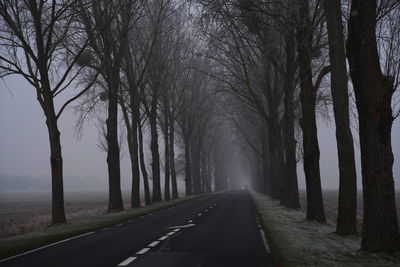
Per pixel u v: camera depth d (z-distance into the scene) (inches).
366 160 411.2
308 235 571.2
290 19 754.2
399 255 392.2
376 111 404.5
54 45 911.7
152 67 1653.5
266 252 422.3
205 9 679.1
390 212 405.1
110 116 1257.4
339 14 565.6
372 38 407.5
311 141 788.6
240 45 1232.2
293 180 1170.0
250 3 703.1
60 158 918.4
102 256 402.0
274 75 1334.9
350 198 569.0
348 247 465.7
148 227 695.1
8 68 897.5
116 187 1256.2
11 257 413.4
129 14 1203.2
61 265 358.6
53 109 916.6
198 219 852.0
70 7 922.1
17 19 894.4
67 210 1609.3
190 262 364.8
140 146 1648.6
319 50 874.1
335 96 568.4
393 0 515.5
